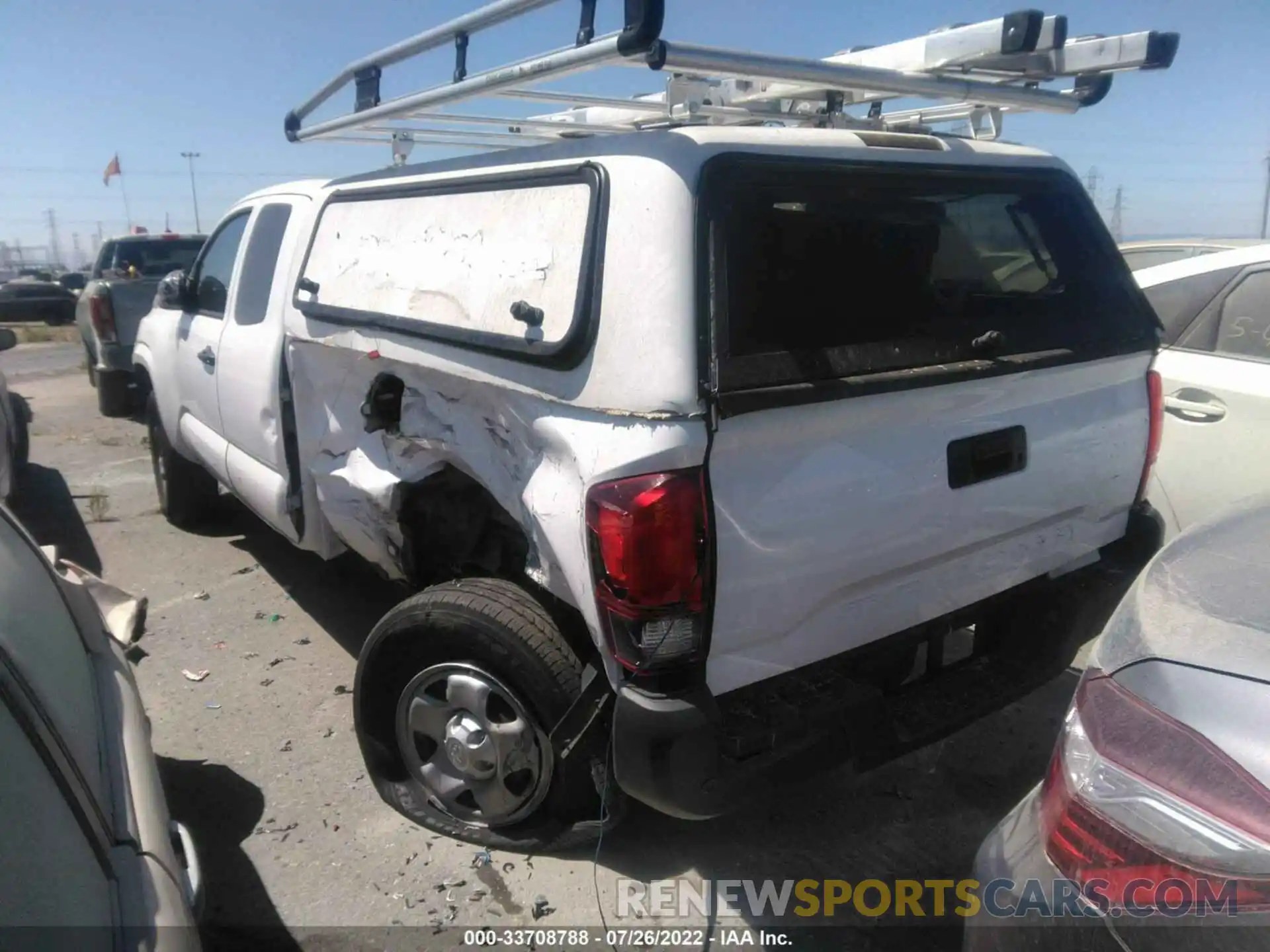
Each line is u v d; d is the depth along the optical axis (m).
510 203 2.70
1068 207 3.14
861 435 2.40
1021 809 1.90
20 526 2.45
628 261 2.26
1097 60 2.81
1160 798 1.55
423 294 2.93
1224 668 1.58
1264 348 4.02
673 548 2.12
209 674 4.12
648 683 2.23
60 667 2.03
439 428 2.92
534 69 2.37
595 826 2.79
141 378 6.00
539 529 2.45
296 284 3.66
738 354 2.23
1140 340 3.07
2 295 21.08
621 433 2.18
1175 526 4.25
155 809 1.97
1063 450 2.89
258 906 2.77
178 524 6.04
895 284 2.65
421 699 2.96
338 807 3.21
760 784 2.28
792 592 2.34
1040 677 2.96
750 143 2.39
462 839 3.01
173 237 11.43
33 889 1.39
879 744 2.51
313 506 3.82
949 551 2.66
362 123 3.47
